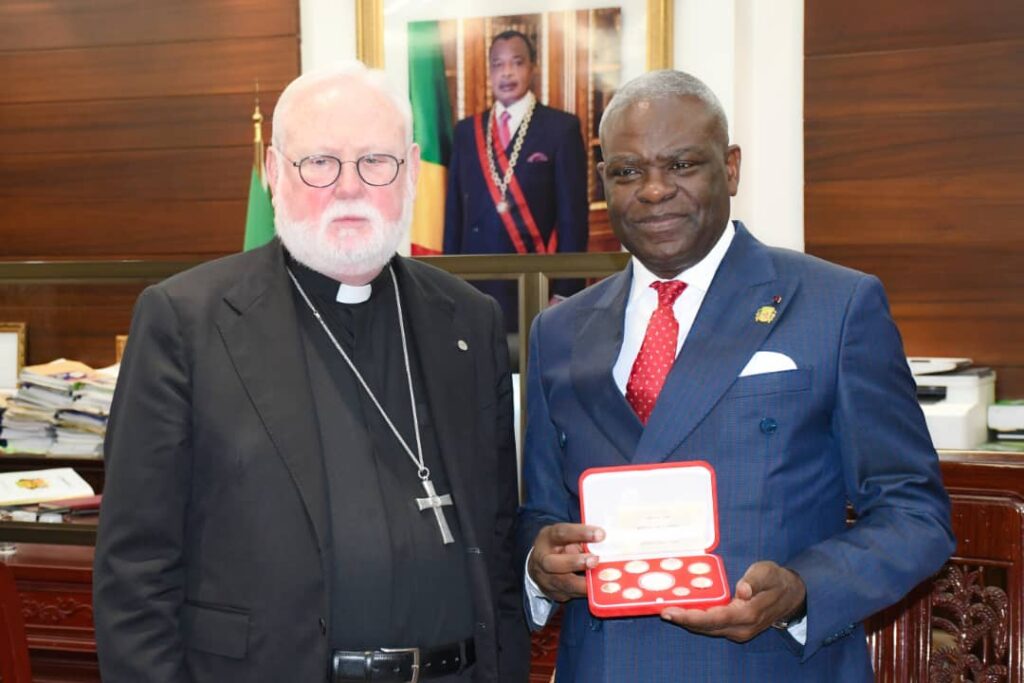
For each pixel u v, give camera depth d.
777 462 1.53
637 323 1.70
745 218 3.69
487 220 3.86
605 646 1.58
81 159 4.19
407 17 3.90
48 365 2.93
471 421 1.84
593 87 3.75
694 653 1.54
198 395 1.65
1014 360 3.34
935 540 1.50
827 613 1.44
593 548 1.53
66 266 2.49
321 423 1.73
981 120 3.37
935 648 2.38
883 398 1.54
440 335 1.86
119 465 1.64
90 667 2.71
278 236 1.86
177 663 1.60
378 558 1.66
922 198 3.44
